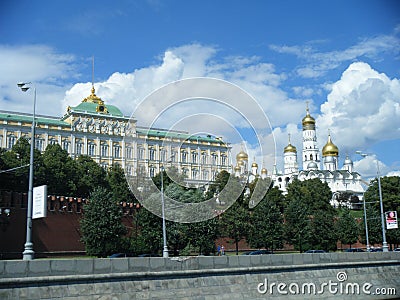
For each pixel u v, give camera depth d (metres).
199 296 28.75
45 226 59.91
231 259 31.03
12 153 84.69
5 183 79.50
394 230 85.12
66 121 144.50
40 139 135.38
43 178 84.94
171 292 27.70
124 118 148.00
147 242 57.66
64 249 60.97
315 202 114.38
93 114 144.12
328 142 189.62
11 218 56.78
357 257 38.47
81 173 96.00
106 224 59.00
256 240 69.12
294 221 76.44
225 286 30.12
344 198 161.50
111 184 97.12
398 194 98.75
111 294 25.33
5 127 130.88
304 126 192.00
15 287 22.34
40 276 23.17
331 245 79.94
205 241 55.75
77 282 24.33
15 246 56.72
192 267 29.12
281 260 33.62
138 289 26.42
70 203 63.38
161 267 27.77
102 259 25.50
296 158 189.62
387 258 40.69
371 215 86.81
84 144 141.00
